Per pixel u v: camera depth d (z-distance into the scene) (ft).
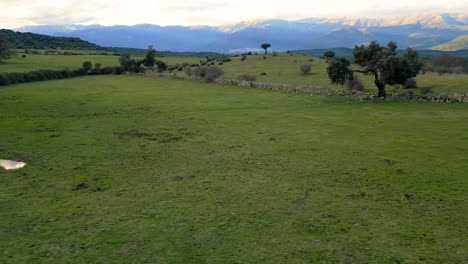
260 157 70.49
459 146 74.64
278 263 35.14
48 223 44.11
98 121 109.40
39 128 98.84
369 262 35.14
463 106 118.21
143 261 35.88
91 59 359.05
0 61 297.53
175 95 165.27
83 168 65.05
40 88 196.13
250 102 141.69
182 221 44.09
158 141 84.74
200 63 340.18
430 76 194.29
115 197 51.83
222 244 38.73
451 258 35.53
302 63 302.25
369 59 139.33
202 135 90.33
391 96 138.00
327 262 35.22
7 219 45.29
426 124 96.17
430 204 47.75
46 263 35.86
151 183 57.36
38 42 590.55
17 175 61.41
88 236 40.86
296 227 42.22
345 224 42.75
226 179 58.65
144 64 324.80
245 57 363.56
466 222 42.68
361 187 54.24
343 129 93.56
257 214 45.75
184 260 35.88
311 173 60.80
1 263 35.91
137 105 139.03
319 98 147.02
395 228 41.63
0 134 91.15
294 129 94.89
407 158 67.87
